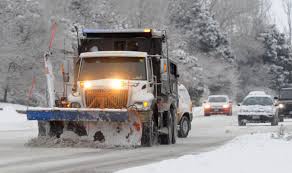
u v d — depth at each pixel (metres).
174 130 35.22
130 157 25.38
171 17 137.38
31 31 82.88
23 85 84.25
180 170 18.73
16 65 83.31
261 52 161.00
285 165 19.89
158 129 32.75
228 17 160.75
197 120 71.38
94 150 28.83
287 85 150.88
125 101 30.84
